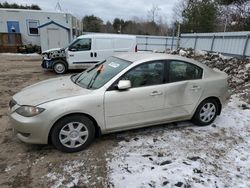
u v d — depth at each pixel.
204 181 2.94
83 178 2.97
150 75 3.90
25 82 9.02
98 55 11.36
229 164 3.32
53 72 11.63
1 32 22.80
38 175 3.02
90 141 3.64
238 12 23.14
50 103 3.31
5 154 3.50
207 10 34.72
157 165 3.24
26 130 3.30
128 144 3.81
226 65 11.70
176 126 4.54
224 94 4.66
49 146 3.71
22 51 22.45
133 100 3.74
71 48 11.04
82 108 3.41
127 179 2.95
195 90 4.28
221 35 15.83
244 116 5.12
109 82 3.64
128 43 11.67
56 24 20.19
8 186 2.83
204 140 4.01
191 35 21.97
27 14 23.14
